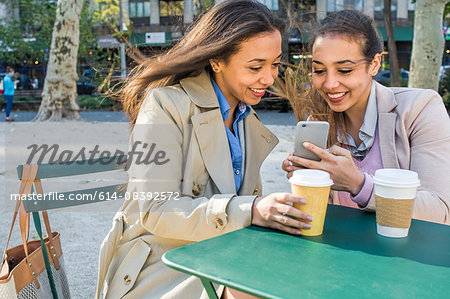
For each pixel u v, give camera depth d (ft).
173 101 5.89
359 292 3.61
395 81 40.68
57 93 47.29
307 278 3.85
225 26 5.83
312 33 7.27
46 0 76.89
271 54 5.86
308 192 4.82
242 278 3.83
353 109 7.09
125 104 6.81
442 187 6.05
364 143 6.93
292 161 5.56
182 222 5.23
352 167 5.51
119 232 5.88
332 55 6.40
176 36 7.45
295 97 8.09
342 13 6.75
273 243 4.65
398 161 6.65
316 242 4.73
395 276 3.92
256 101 6.22
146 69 6.46
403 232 4.91
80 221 14.03
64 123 41.14
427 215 5.72
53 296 5.95
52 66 47.21
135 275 5.57
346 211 5.95
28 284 5.57
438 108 6.58
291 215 4.85
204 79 6.28
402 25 86.28
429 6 28.37
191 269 4.00
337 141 7.35
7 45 74.90
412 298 3.52
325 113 7.41
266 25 5.78
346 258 4.31
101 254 5.81
